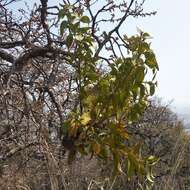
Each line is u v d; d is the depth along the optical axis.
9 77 4.45
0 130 5.01
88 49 2.36
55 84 4.76
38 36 4.95
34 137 4.72
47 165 3.44
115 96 2.21
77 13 2.40
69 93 4.44
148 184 2.78
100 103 2.24
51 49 4.39
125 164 2.28
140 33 2.27
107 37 2.77
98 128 2.25
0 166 4.89
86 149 2.24
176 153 4.97
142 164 2.25
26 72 5.33
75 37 2.37
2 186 4.84
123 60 2.23
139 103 2.26
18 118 4.92
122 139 2.29
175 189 4.64
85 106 2.27
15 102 4.91
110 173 3.14
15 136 4.77
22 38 4.86
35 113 4.78
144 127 7.15
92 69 2.33
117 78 2.23
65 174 3.50
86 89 2.27
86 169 3.71
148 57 2.23
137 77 2.20
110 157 2.28
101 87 2.23
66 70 4.90
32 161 5.12
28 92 4.98
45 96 4.95
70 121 2.22
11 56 4.93
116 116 2.22
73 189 3.47
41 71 5.13
